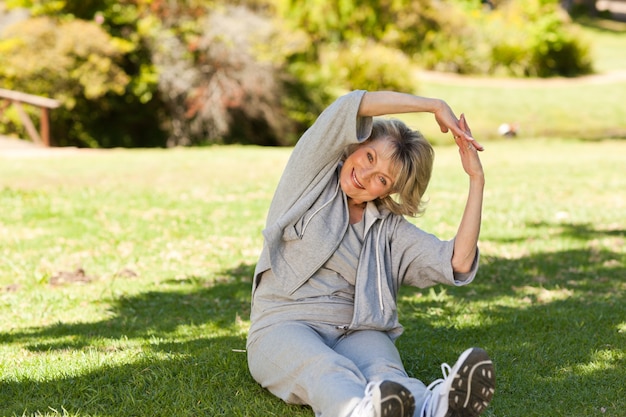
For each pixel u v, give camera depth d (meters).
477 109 22.98
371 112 3.21
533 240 7.31
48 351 4.18
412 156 3.25
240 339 4.44
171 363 3.88
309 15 24.62
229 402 3.38
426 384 3.71
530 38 28.17
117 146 19.31
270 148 16.64
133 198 9.42
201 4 18.92
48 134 16.08
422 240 3.33
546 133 20.91
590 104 24.27
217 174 11.56
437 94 23.95
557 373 3.79
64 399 3.41
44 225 7.94
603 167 12.54
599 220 8.27
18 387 3.57
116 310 5.23
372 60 22.50
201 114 18.94
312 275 3.32
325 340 3.27
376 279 3.32
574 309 5.03
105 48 17.64
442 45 27.25
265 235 3.30
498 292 5.59
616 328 4.59
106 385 3.59
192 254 6.89
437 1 28.58
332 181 3.37
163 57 18.59
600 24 42.22
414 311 5.09
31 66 17.20
